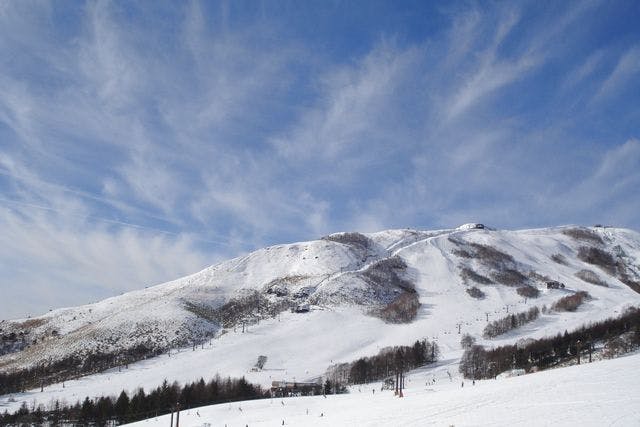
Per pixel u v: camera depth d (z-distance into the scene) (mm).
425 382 180875
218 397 170375
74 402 197125
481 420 64438
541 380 82875
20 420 168375
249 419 114250
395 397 107375
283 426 88438
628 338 179875
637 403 62500
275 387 187875
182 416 130375
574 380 78875
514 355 188375
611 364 88375
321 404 121375
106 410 162500
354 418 81688
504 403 71625
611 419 57375
